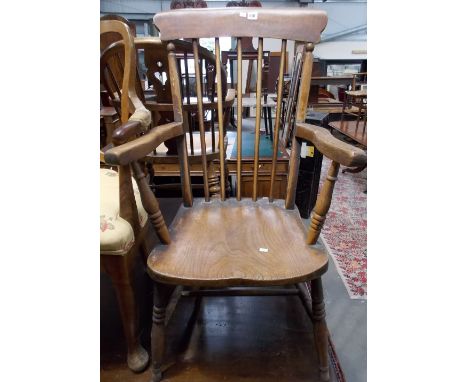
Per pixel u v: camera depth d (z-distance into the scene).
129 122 0.75
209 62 1.24
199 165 1.77
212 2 5.24
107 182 0.92
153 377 0.83
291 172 0.91
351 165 0.61
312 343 0.99
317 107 4.11
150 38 1.12
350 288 1.26
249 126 2.84
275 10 0.85
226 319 1.09
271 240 0.77
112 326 1.06
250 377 0.88
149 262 0.69
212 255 0.71
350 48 6.03
